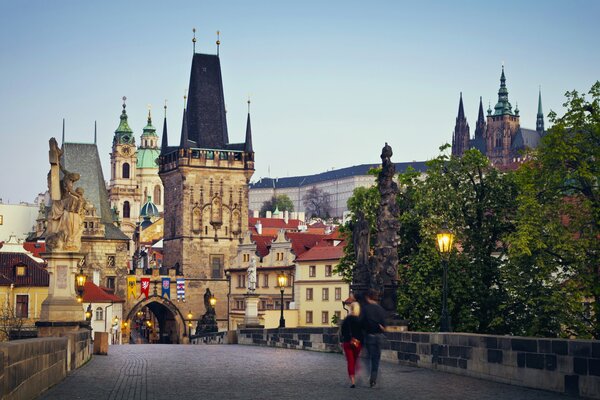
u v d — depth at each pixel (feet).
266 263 604.08
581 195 239.91
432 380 111.24
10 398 73.72
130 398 89.97
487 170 282.97
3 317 422.82
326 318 540.52
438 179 283.38
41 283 485.56
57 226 153.69
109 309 605.31
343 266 325.21
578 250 228.43
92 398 89.92
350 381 107.34
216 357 165.48
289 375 117.91
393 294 164.66
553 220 232.53
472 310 260.01
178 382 107.65
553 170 237.04
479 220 276.00
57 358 107.24
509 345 106.01
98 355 173.99
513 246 228.22
